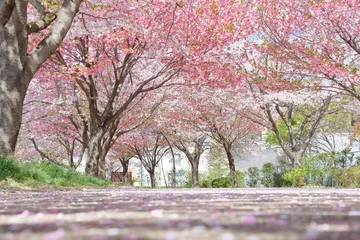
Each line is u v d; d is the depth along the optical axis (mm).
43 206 4793
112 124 24328
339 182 26484
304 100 27531
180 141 38875
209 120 33844
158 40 20953
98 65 18578
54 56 20734
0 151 12133
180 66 21516
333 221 2818
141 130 37500
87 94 22266
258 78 24469
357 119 35625
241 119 34531
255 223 2645
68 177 16125
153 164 45219
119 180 56062
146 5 20016
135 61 22969
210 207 4289
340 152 29891
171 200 5809
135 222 2842
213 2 20703
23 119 28156
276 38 22031
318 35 21297
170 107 32344
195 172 39188
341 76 19312
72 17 13438
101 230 2385
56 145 39656
